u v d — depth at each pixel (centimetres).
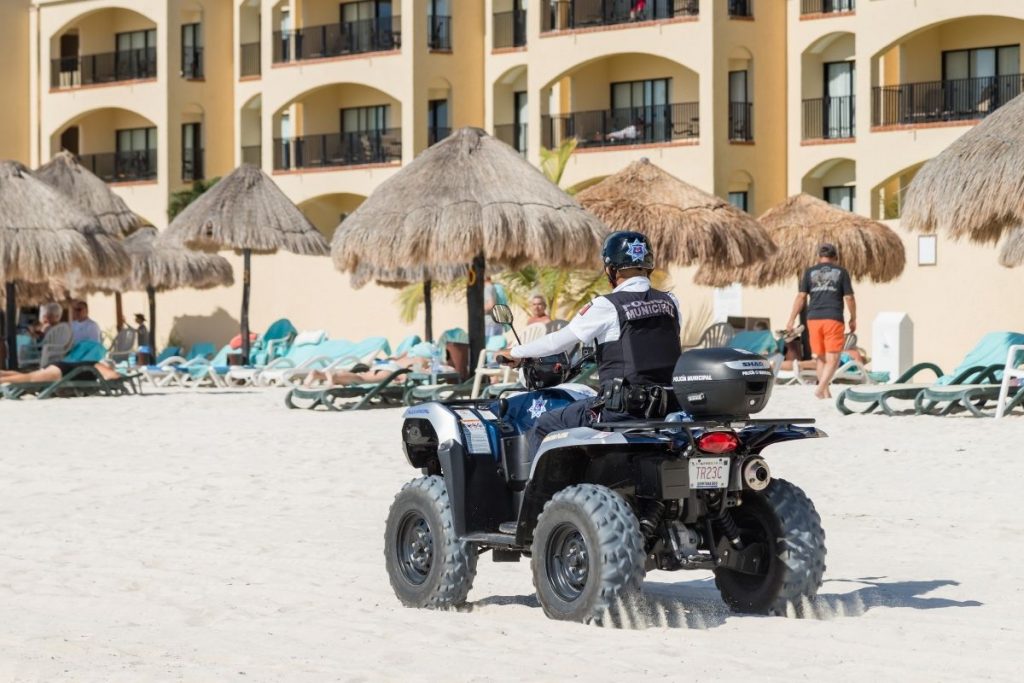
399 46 8681
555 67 8038
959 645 1193
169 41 9412
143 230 6750
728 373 1227
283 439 3058
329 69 8819
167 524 1991
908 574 1554
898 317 4547
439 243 3862
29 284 6181
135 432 3272
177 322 7506
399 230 3897
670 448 1238
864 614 1336
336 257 4019
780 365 4284
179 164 9494
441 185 3950
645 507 1312
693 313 6303
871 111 7281
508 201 3891
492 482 1396
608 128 8081
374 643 1230
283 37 9088
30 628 1317
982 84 7156
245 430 3266
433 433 1448
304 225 5528
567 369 1409
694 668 1105
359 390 3919
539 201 3919
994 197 3206
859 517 1941
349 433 3159
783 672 1090
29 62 10038
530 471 1349
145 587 1539
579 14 8038
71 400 4381
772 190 7744
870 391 3234
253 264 7281
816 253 5241
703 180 7581
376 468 2555
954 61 7369
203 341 7425
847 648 1180
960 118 7125
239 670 1120
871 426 2984
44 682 1081
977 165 3241
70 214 4797
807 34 7644
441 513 1398
